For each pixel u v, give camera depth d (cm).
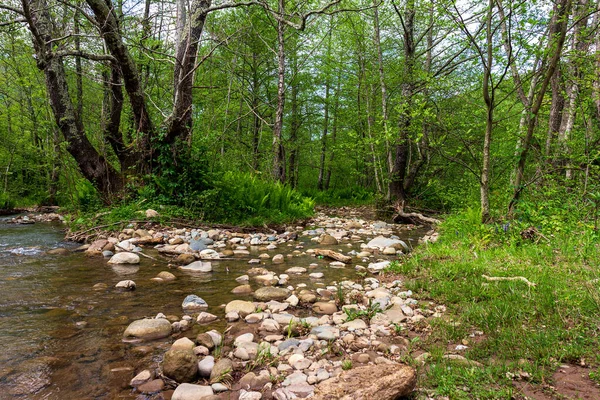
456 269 459
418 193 1538
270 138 1958
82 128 1036
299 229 1055
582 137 730
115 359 271
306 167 3056
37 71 1330
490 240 598
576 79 719
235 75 1852
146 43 1101
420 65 1288
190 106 992
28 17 692
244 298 427
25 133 1767
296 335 318
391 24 1545
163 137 973
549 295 325
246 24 1384
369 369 215
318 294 439
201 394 222
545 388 207
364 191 2161
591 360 231
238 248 737
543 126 958
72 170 1155
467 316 323
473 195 988
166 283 479
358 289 461
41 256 614
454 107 1052
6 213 1443
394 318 341
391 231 1067
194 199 970
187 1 993
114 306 385
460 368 232
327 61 1888
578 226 566
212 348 293
